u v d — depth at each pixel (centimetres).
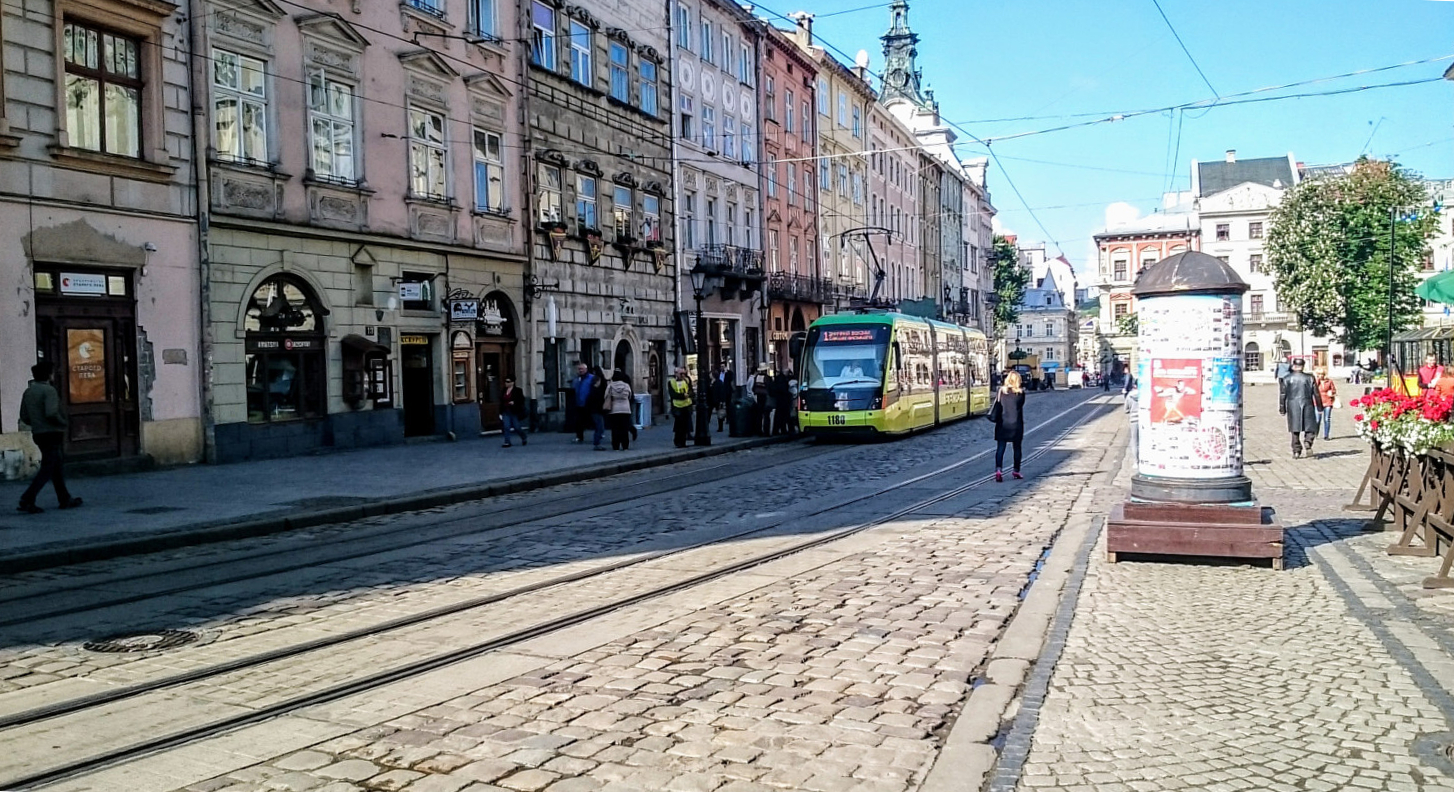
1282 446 2281
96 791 449
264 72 2005
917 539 1106
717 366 4006
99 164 1681
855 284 5766
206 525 1202
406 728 525
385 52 2300
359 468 1855
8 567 980
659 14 3612
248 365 1986
